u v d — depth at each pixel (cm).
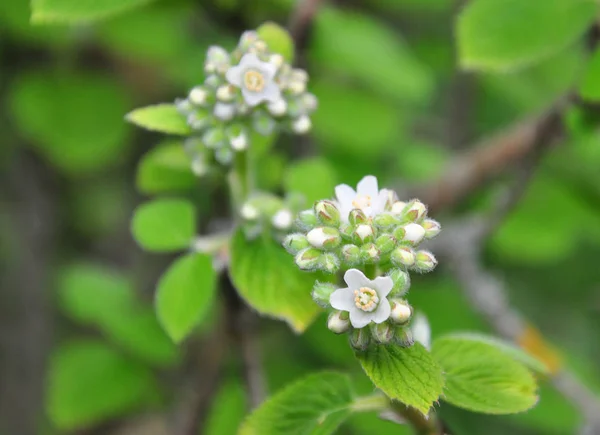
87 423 35
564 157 37
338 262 22
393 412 23
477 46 28
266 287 24
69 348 34
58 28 34
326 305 22
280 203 25
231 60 25
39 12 26
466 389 23
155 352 33
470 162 33
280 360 34
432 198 33
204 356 29
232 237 25
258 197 25
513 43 28
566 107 29
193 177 28
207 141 25
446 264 35
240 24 32
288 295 24
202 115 25
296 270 24
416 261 22
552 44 28
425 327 24
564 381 32
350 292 22
